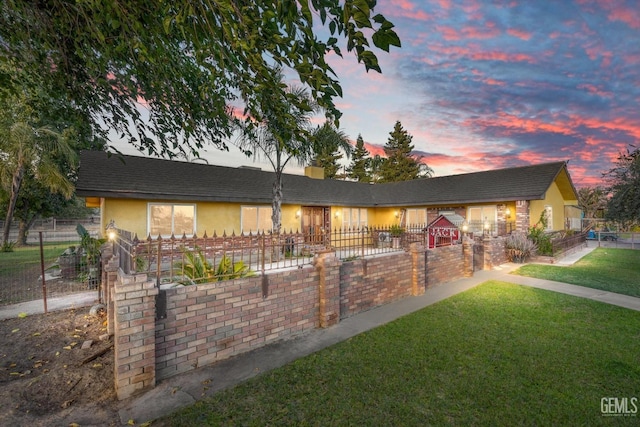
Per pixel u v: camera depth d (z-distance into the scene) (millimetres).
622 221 12922
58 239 25500
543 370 3949
